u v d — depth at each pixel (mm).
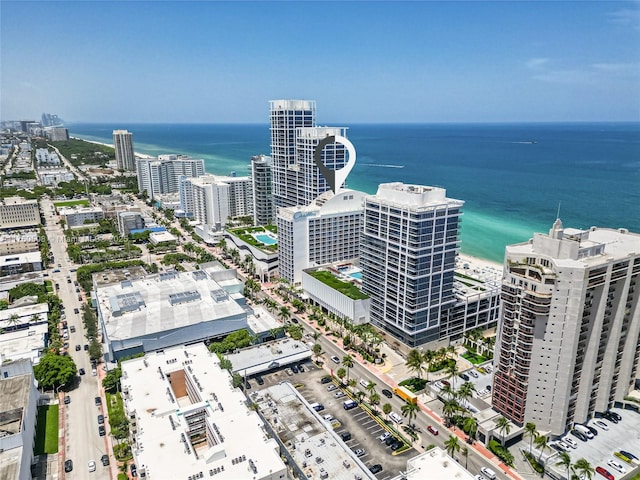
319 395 181000
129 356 196875
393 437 156125
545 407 147625
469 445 152875
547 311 137750
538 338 142000
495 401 160875
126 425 150000
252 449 128875
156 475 119188
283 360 198750
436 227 191500
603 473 136125
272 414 159125
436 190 198375
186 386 172625
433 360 196250
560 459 140625
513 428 152000
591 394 153875
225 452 126938
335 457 138750
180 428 138250
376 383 189500
